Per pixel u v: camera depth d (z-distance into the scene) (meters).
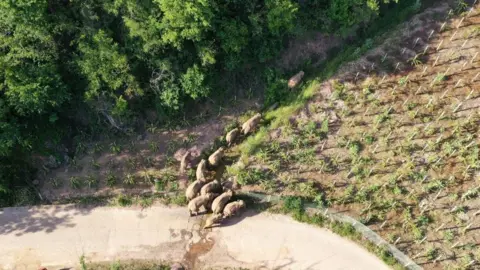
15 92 32.81
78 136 38.75
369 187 35.06
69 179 36.88
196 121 39.44
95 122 38.97
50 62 34.44
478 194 34.38
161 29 34.16
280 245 33.12
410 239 32.88
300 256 32.62
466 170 35.31
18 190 35.97
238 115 39.78
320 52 41.59
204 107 39.97
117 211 35.06
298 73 40.25
